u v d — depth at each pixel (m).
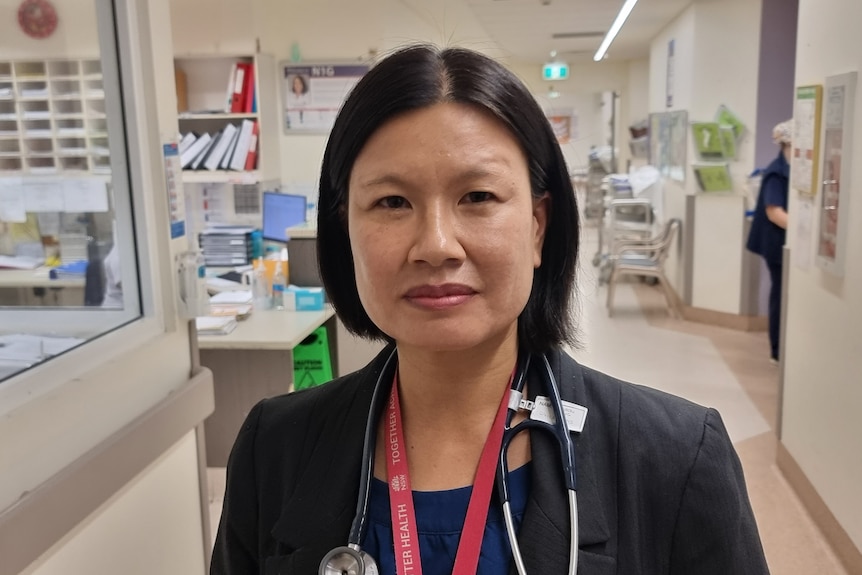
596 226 10.36
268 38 4.99
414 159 0.71
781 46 5.43
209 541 1.88
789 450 3.20
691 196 5.99
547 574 0.73
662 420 0.81
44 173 1.71
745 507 0.81
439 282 0.72
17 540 1.14
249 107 4.71
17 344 1.43
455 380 0.81
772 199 4.55
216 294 3.54
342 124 0.77
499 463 0.79
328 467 0.87
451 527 0.78
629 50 9.64
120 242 1.69
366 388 0.91
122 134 1.65
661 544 0.78
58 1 1.65
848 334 2.53
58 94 1.69
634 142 10.02
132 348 1.58
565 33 7.82
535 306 0.86
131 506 1.52
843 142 2.54
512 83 0.75
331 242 0.93
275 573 0.84
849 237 2.53
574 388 0.84
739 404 4.14
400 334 0.75
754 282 5.70
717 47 5.66
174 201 1.75
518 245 0.74
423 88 0.71
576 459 0.79
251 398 3.06
